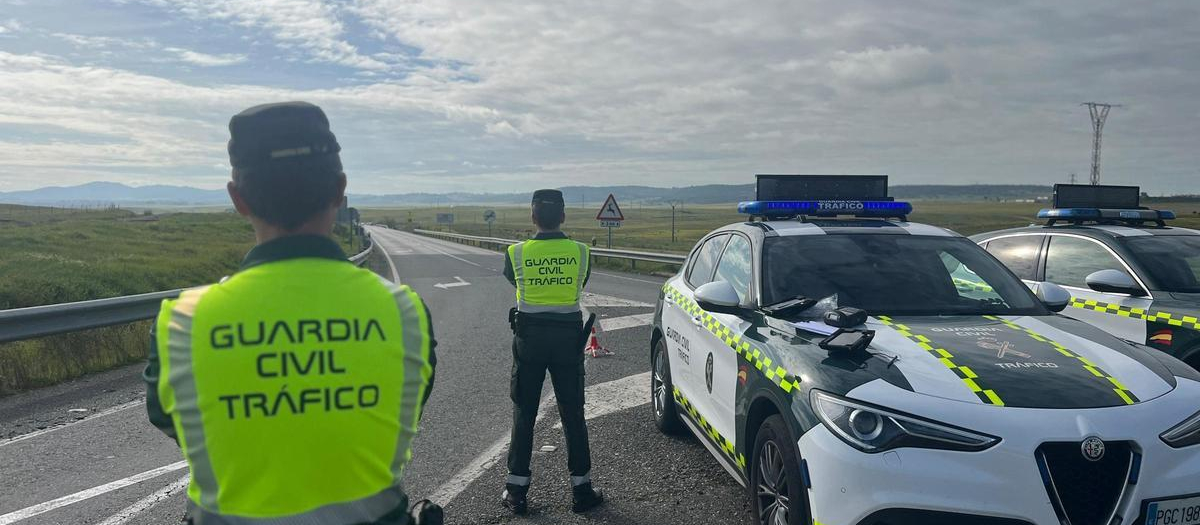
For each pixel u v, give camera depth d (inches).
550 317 169.6
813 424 126.3
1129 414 119.5
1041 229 276.8
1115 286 215.6
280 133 62.1
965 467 114.7
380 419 61.0
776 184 220.2
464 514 171.9
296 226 63.8
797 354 141.3
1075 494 114.7
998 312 167.0
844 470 119.5
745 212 213.9
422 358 64.9
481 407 263.1
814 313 159.5
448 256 1440.7
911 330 148.7
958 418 118.1
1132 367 133.6
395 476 63.1
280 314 59.5
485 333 435.5
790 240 190.2
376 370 60.9
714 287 172.7
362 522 59.9
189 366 58.3
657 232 3582.7
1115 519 114.1
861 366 131.8
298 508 58.2
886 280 175.3
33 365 319.9
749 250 193.6
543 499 180.9
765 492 147.9
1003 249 287.4
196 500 59.6
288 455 58.2
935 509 113.9
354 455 59.6
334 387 59.3
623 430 237.0
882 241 191.9
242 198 63.3
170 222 2396.7
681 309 216.7
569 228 4409.5
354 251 1428.4
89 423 250.1
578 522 166.7
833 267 179.3
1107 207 296.8
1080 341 146.3
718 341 177.5
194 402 58.1
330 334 59.9
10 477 197.2
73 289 558.6
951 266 183.0
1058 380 126.3
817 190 222.2
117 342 374.6
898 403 121.0
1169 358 146.6
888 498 115.6
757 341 156.3
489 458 209.3
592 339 352.2
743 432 156.5
